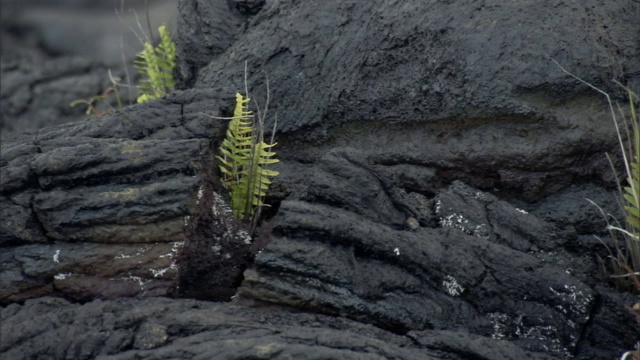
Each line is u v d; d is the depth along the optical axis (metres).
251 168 8.26
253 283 7.46
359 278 7.55
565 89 8.41
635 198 7.69
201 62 10.62
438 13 8.84
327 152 8.72
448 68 8.68
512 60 8.48
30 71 17.28
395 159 8.90
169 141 7.98
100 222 7.70
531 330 7.70
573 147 8.47
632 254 8.09
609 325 7.79
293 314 7.45
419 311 7.57
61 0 25.00
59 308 7.50
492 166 8.66
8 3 24.88
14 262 7.70
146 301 7.46
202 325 7.13
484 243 7.89
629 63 8.55
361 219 7.78
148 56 11.10
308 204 7.71
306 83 9.43
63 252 7.70
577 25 8.54
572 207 8.57
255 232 8.27
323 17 9.57
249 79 9.62
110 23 24.11
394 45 8.95
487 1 8.77
